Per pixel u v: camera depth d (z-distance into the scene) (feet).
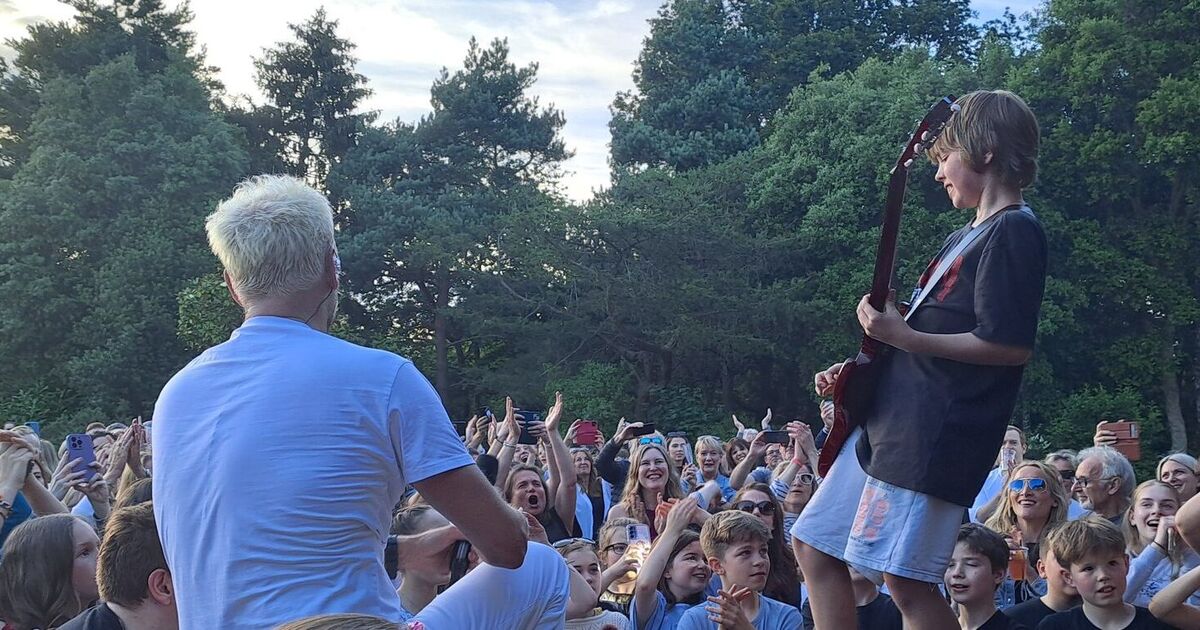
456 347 130.21
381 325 126.52
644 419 108.99
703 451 32.58
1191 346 103.14
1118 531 14.52
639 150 128.26
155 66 129.18
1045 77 104.88
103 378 108.37
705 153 127.24
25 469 16.99
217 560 7.68
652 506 25.40
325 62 132.26
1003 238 8.10
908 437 8.30
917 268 94.22
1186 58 99.35
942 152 8.68
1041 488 19.58
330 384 7.92
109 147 114.83
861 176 104.83
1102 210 105.40
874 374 8.68
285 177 8.68
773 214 111.14
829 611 8.95
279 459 7.73
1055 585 15.38
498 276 112.57
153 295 111.55
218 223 8.44
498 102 130.72
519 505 21.38
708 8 144.87
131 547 10.10
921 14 145.28
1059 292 96.58
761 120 139.23
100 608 10.37
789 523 22.89
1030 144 8.38
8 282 109.81
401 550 10.18
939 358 8.32
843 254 107.24
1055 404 98.58
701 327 101.60
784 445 34.01
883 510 8.39
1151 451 96.02
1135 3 101.35
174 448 8.09
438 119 127.03
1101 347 101.91
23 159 126.11
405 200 119.34
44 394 110.52
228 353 8.24
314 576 7.63
